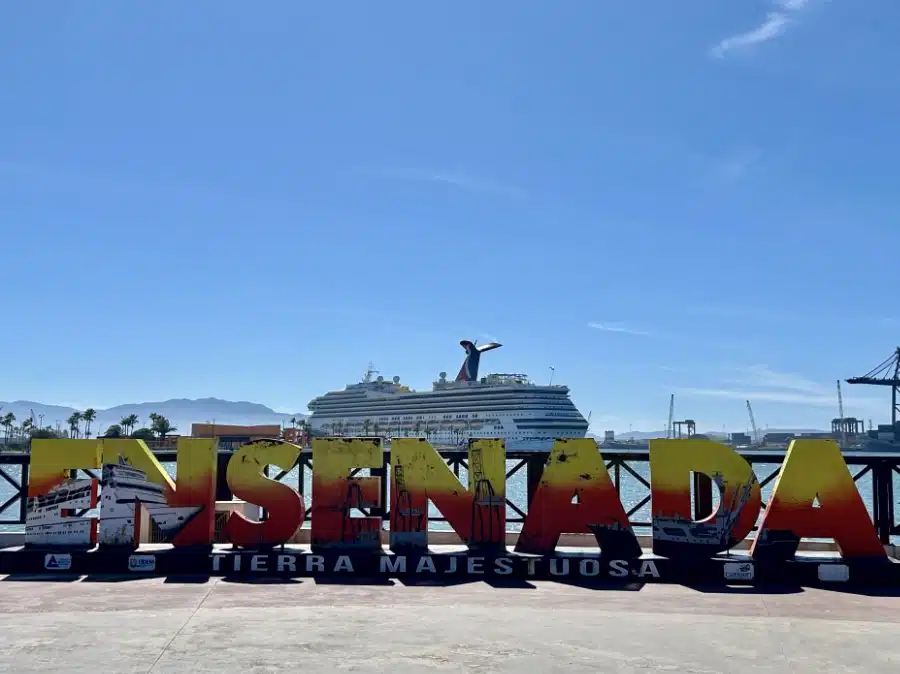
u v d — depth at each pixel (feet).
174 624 30.55
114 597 35.12
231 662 25.91
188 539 41.14
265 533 41.39
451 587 37.86
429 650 27.45
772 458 46.39
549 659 26.66
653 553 40.37
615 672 25.45
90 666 25.39
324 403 425.28
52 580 38.78
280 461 41.75
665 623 31.45
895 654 27.66
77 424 457.68
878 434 570.87
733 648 28.19
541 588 37.78
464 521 41.29
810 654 27.58
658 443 40.63
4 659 26.11
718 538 39.52
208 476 41.37
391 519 41.57
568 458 41.16
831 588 38.22
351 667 25.54
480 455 41.73
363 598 35.29
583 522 40.75
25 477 45.98
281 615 32.07
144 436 424.05
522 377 376.68
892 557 42.80
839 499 39.47
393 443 41.86
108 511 41.04
